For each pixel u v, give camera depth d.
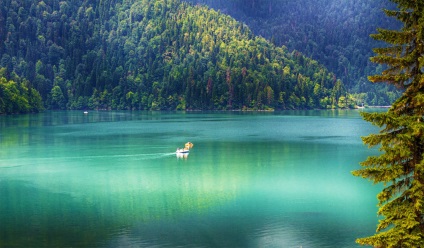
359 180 80.44
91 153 111.75
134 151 115.25
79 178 83.38
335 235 53.56
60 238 53.03
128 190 74.44
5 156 106.69
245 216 60.47
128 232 54.81
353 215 60.78
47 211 63.09
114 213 62.06
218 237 53.00
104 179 82.56
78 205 65.94
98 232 54.94
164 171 89.62
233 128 181.88
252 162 99.31
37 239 52.78
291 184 77.94
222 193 72.19
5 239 52.78
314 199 68.44
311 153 112.19
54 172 88.75
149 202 67.31
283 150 117.75
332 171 88.62
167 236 53.41
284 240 52.09
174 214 61.53
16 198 69.69
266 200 67.94
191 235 53.72
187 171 89.50
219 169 91.19
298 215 60.91
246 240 52.06
